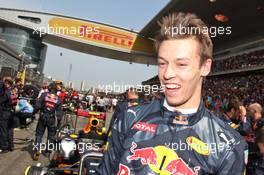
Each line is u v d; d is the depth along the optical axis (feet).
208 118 3.86
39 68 139.54
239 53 108.37
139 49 157.17
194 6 102.89
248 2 87.97
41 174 11.07
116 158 3.94
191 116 3.78
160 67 3.85
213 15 105.50
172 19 3.79
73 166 14.15
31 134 34.27
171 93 3.71
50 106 23.45
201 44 3.70
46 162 23.12
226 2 92.63
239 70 96.68
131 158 3.75
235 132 3.87
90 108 40.14
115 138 4.02
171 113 3.80
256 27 99.40
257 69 87.56
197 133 3.75
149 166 3.68
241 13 95.76
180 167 3.64
